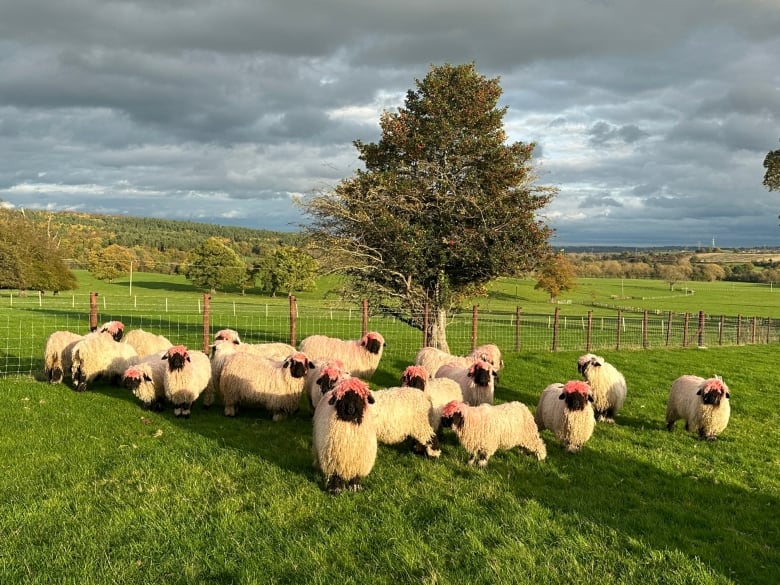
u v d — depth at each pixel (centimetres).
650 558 636
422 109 2319
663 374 1948
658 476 928
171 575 566
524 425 957
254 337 2794
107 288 8356
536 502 775
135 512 690
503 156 2203
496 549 633
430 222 2214
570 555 630
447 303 2183
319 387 1112
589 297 8875
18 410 1081
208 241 8212
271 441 984
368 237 2205
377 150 2475
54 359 1309
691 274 15000
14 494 731
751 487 904
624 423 1291
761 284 13450
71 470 815
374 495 776
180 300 6066
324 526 681
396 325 3497
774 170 4775
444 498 780
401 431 923
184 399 1107
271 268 7262
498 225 2142
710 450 1100
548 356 2119
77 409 1115
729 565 634
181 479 798
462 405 935
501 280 2634
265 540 636
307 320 3831
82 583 542
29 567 565
